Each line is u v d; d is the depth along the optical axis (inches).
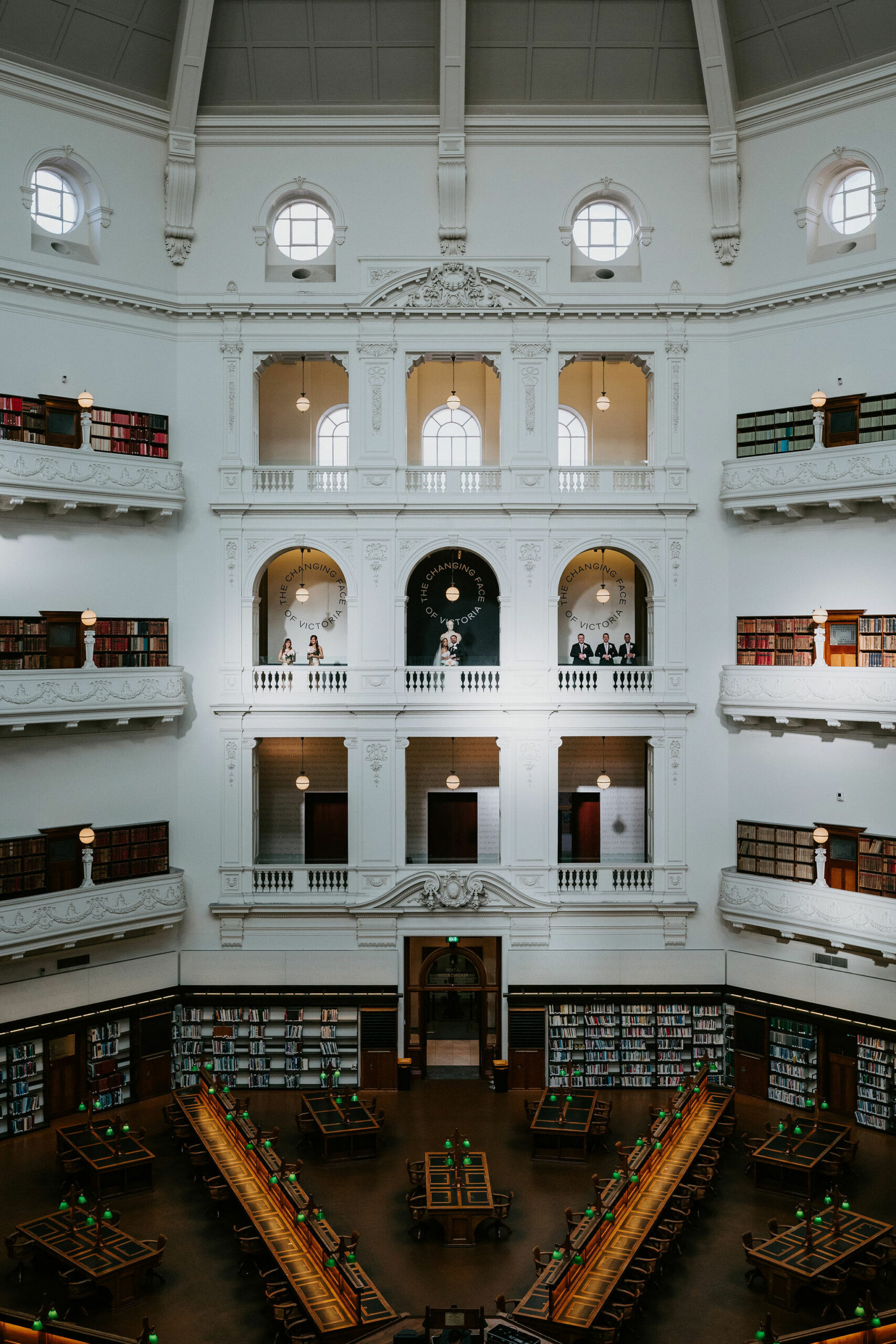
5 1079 850.1
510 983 952.3
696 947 956.0
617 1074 947.3
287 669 952.3
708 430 952.3
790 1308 636.1
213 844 948.6
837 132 887.7
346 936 951.6
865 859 868.0
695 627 956.6
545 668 951.6
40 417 864.3
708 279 945.5
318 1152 824.3
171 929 943.0
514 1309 623.2
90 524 896.9
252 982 948.0
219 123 928.3
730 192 929.5
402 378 949.2
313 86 920.3
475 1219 695.7
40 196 885.2
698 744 957.8
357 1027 949.8
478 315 941.8
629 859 1067.3
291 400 1074.7
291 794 1059.3
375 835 950.4
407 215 939.3
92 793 898.1
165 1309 635.5
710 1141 816.3
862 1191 764.6
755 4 876.0
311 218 959.6
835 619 892.0
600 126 934.4
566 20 889.5
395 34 894.4
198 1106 845.2
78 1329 577.0
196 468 946.1
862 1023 870.4
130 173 913.5
